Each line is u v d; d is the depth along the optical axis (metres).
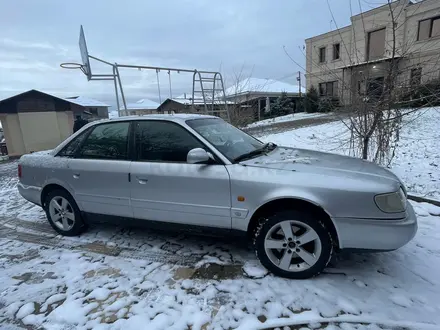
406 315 2.11
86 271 2.90
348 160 3.07
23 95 14.80
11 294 2.59
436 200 4.08
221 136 3.25
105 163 3.33
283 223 2.60
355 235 2.40
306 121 16.33
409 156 6.70
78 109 16.41
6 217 4.66
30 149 15.12
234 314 2.21
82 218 3.67
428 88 4.41
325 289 2.45
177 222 3.05
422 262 2.76
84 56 7.17
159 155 3.09
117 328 2.12
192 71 8.91
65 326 2.17
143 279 2.71
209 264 2.91
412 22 13.28
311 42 16.08
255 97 15.05
